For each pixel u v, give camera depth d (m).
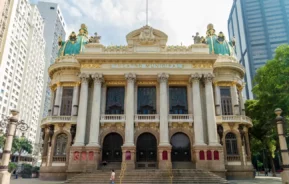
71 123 35.50
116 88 38.06
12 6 86.38
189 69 35.59
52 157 34.47
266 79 32.69
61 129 35.59
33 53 111.50
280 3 136.75
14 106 94.56
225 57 39.94
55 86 39.34
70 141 34.62
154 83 37.53
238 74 39.75
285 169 20.17
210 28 43.72
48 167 34.06
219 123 35.44
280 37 130.88
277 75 30.75
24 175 40.22
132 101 34.25
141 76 35.84
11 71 92.06
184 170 28.61
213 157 31.72
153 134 34.34
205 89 35.22
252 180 32.16
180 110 36.88
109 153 34.12
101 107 36.09
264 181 30.47
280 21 133.50
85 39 42.81
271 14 136.12
